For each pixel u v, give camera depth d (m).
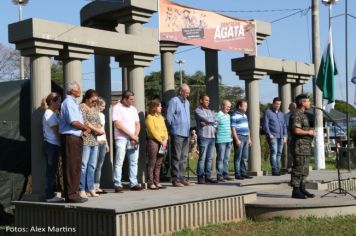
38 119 7.80
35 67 7.81
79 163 7.18
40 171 7.80
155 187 8.95
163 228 7.00
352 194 9.20
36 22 7.62
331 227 7.21
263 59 12.22
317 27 15.20
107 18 10.20
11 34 7.87
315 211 8.05
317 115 15.00
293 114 8.62
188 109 9.50
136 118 8.79
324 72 13.86
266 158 20.91
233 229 7.45
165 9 10.21
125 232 6.47
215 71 12.09
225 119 10.39
